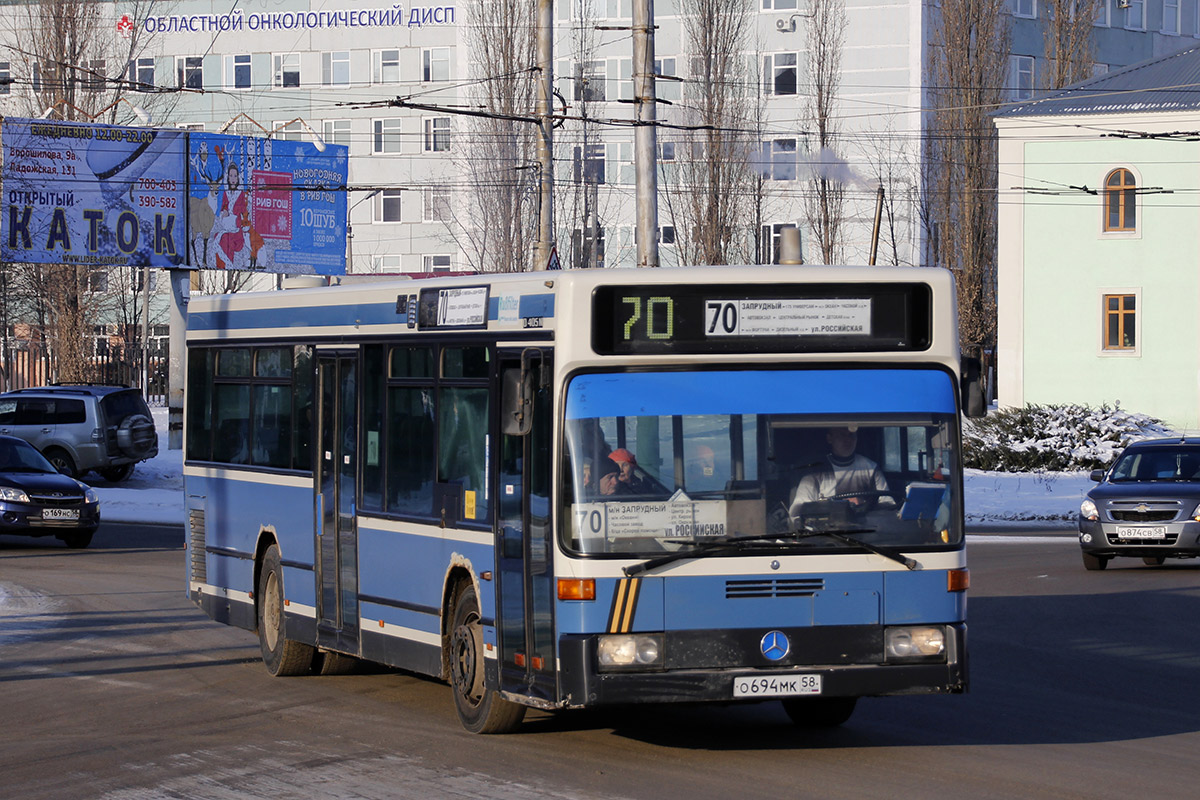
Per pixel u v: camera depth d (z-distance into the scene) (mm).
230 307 22141
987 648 22188
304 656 19953
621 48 106500
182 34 116000
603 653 13453
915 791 12945
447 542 16062
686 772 13766
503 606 14883
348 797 12930
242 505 21516
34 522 38312
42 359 82688
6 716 17312
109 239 65375
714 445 13852
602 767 14016
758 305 14086
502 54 93625
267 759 14648
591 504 13625
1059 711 17094
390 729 16125
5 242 62812
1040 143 77000
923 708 17328
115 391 59344
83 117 79875
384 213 114812
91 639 23609
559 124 43875
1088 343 76562
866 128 100688
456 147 110875
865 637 13773
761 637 13586
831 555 13766
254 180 69125
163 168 66688
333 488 18766
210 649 22625
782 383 14039
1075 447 62875
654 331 13961
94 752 15180
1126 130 75562
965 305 92250
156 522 49188
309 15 114875
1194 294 74750
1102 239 76125
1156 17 119062
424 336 16750
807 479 13891
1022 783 13266
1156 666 20453
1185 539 32219
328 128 115375
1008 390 78000
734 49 94062
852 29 100812
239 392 21781
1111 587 30156
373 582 17734
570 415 13805
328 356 19031
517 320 14781
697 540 13648
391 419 17453
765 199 99000
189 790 13367
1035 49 111812
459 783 13375
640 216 36469
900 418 14148
